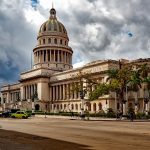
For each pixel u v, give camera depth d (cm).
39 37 16875
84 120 6850
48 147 2166
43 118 8350
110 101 11031
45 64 16175
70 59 16950
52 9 17275
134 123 5434
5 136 2967
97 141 2525
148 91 9269
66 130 3731
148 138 2762
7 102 18612
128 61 11644
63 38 16862
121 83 8712
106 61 11500
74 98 13488
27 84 16188
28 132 3456
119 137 2845
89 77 11525
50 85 15150
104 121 6328
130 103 10731
